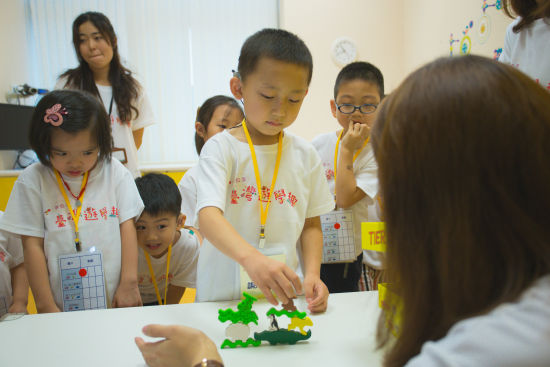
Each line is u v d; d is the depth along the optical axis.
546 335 0.30
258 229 0.99
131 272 1.20
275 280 0.74
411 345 0.45
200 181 0.95
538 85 0.40
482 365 0.31
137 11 3.58
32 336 0.78
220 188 0.92
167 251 1.49
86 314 0.89
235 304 0.94
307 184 1.06
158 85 3.64
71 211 1.16
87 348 0.73
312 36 3.45
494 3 2.25
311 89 3.48
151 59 3.62
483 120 0.36
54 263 1.13
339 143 1.49
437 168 0.38
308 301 0.91
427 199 0.40
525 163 0.36
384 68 3.55
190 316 0.87
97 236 1.18
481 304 0.39
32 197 1.12
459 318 0.40
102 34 2.08
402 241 0.44
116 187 1.24
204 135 1.86
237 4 3.68
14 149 2.83
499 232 0.37
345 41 3.46
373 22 3.50
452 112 0.38
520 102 0.37
